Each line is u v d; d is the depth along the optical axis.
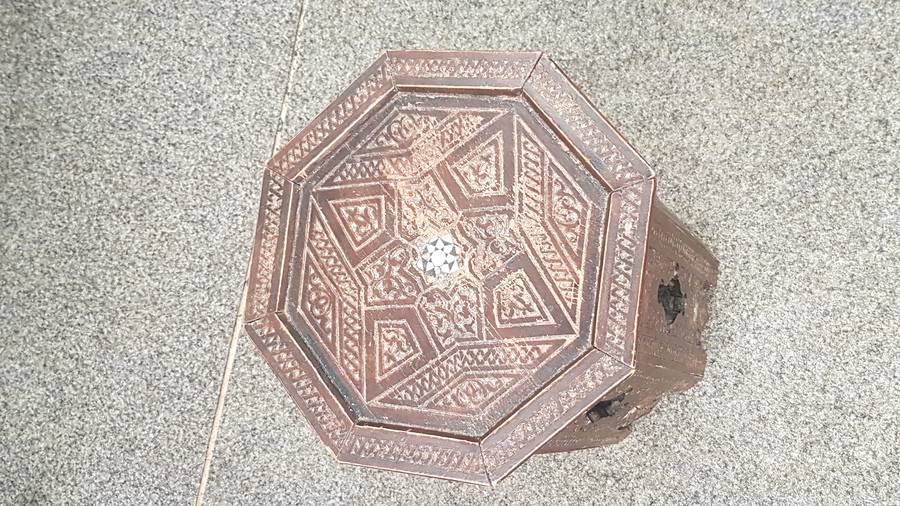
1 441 2.05
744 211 1.74
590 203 1.13
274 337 1.25
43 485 2.01
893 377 1.61
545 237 1.15
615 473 1.74
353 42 2.03
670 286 1.33
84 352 2.05
